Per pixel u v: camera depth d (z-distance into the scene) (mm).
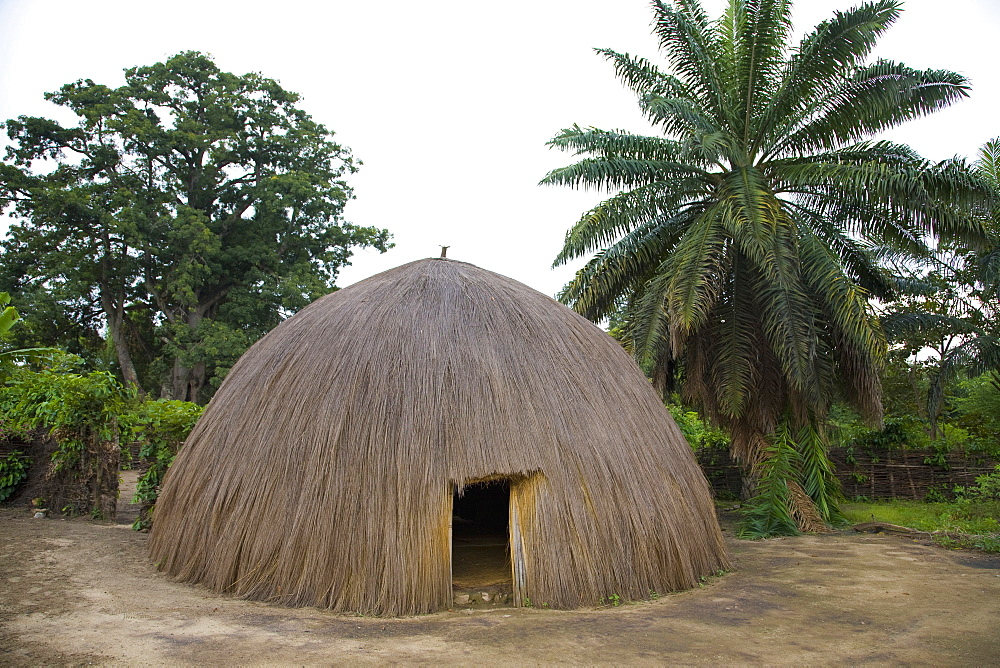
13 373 12680
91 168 37750
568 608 7559
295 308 37031
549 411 8266
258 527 7770
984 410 20406
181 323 35156
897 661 6109
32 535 10297
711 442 21297
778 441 14891
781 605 8031
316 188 38250
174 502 8914
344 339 8766
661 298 14859
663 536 8531
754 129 15797
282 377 8695
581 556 7754
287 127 40688
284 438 8062
